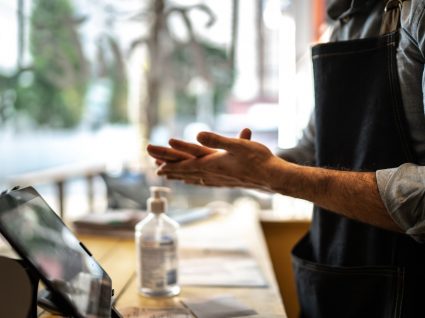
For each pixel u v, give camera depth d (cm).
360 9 92
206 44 228
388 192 70
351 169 88
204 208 182
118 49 224
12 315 56
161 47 221
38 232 58
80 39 222
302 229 172
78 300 54
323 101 91
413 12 73
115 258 116
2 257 56
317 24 223
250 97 327
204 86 250
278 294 92
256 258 118
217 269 108
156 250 90
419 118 78
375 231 85
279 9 275
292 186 77
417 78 77
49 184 208
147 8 216
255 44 286
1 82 279
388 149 82
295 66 283
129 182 180
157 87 230
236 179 86
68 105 360
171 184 221
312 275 91
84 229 139
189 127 339
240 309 83
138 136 233
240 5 247
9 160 331
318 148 93
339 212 77
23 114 340
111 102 344
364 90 86
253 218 169
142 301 88
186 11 215
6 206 53
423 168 69
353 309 86
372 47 84
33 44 225
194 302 87
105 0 218
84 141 353
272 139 316
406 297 81
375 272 83
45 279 51
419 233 70
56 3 220
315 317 91
